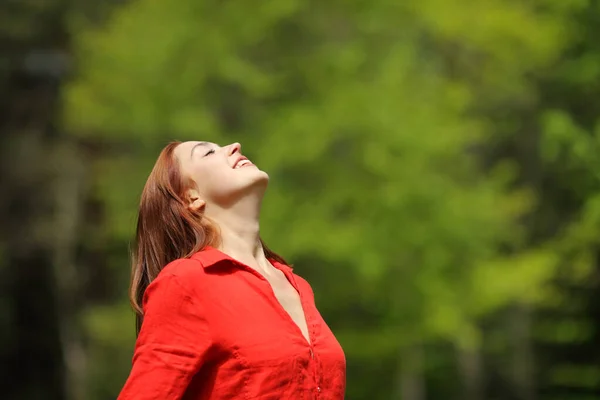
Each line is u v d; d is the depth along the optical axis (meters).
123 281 33.88
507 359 33.09
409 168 23.05
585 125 22.45
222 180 4.22
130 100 25.06
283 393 3.80
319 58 24.53
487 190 24.52
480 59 27.59
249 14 24.41
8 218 37.94
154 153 26.11
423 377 32.19
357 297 24.83
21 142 38.31
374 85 24.05
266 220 22.81
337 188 23.19
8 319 38.09
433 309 23.55
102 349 34.34
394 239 22.92
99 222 35.91
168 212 4.22
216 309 3.85
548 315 29.55
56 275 37.75
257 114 25.09
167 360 3.80
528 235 29.05
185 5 24.80
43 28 38.47
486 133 26.89
